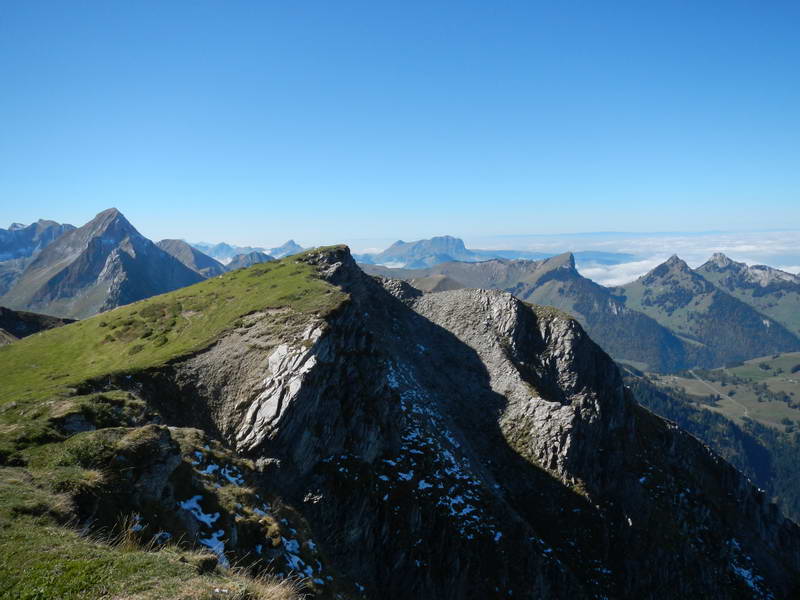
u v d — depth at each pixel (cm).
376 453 6222
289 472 5272
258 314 7331
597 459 9075
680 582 8050
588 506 8031
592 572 7300
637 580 7562
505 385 10056
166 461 2811
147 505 2522
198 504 2908
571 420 8744
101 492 2364
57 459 2552
